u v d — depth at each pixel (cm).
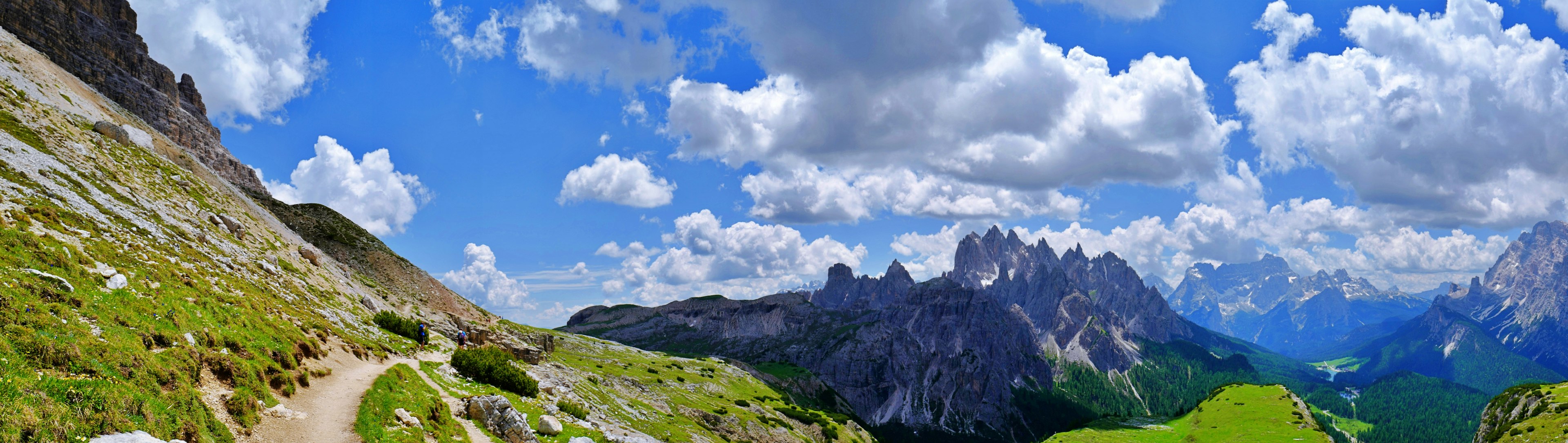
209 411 3234
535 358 11862
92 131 9056
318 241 14338
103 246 4847
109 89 14188
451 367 7512
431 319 11944
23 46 11388
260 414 3619
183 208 8112
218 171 16275
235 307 5053
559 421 6512
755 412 18188
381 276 14025
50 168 6212
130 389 2850
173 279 4947
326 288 9169
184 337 3747
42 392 2484
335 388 4728
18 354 2683
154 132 12356
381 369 5800
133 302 3819
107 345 3092
